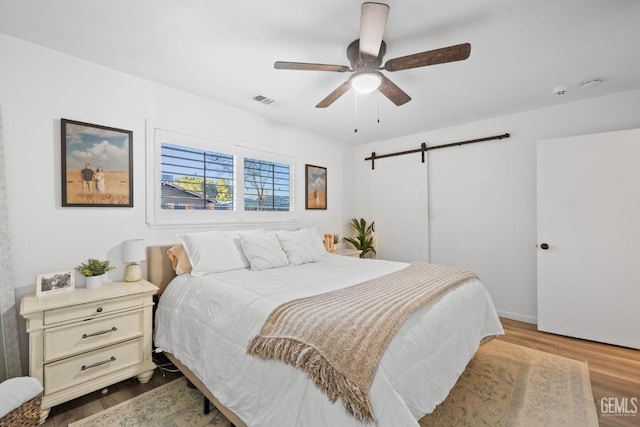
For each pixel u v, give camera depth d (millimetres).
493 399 1797
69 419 1621
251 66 2199
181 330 1893
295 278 2129
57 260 1988
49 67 1973
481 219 3475
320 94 2697
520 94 2705
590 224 2705
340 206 4449
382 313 1319
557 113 2977
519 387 1927
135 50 1994
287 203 3660
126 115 2318
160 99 2506
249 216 3203
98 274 2037
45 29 1766
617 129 2682
